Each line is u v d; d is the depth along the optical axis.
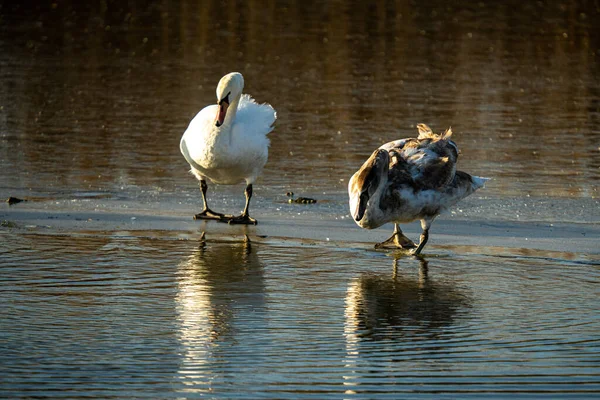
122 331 9.51
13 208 14.59
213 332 9.52
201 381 8.28
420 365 8.73
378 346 9.19
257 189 16.30
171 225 13.93
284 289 11.00
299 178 17.03
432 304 10.53
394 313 10.21
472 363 8.78
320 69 27.86
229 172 14.48
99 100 23.39
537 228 13.96
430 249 12.89
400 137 20.23
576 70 28.56
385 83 26.16
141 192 15.89
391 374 8.49
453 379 8.41
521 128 21.28
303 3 40.69
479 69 28.41
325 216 14.67
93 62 28.36
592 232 13.76
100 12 37.91
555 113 22.94
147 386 8.16
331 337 9.44
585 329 9.73
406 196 12.41
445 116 22.34
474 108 23.28
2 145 18.83
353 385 8.23
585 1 42.41
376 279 11.47
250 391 8.09
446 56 30.34
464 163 18.14
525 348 9.18
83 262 11.89
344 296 10.77
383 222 12.52
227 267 11.84
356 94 24.61
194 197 15.76
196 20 36.38
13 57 28.70
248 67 27.86
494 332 9.63
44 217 14.12
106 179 16.64
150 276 11.38
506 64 29.28
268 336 9.43
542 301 10.66
